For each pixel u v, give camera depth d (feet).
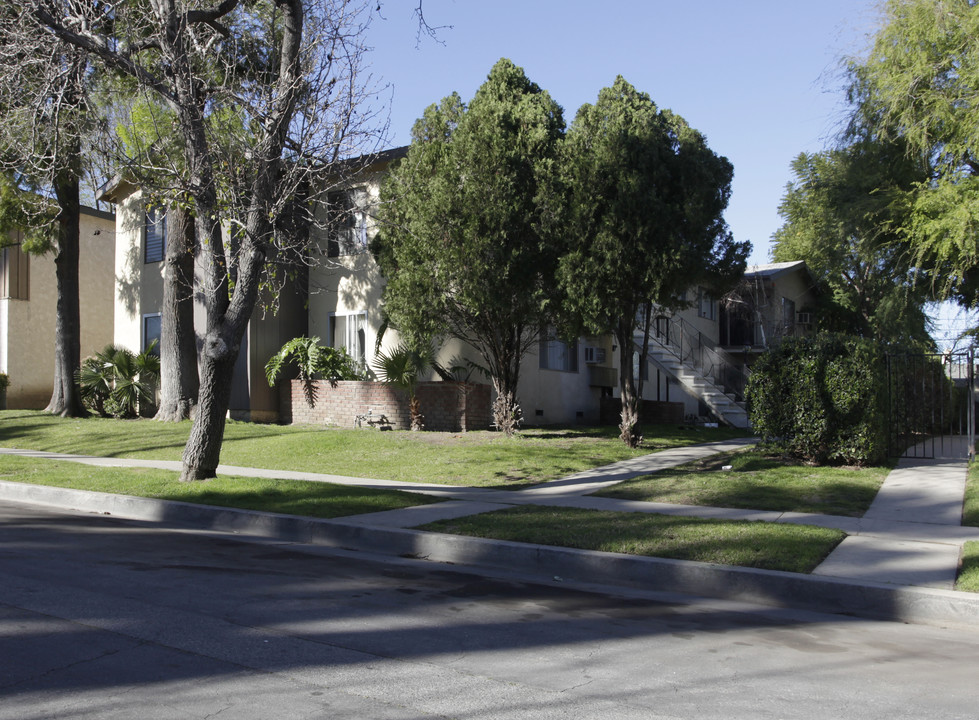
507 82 57.11
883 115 58.65
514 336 60.80
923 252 56.59
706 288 59.11
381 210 59.11
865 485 40.50
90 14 42.50
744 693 16.57
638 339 85.35
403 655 18.39
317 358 68.69
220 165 44.68
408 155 59.06
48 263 95.40
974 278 62.75
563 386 79.05
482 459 51.62
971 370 48.37
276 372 69.36
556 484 44.75
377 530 32.76
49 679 16.19
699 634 21.11
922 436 59.11
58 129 45.93
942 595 23.34
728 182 55.52
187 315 72.02
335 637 19.62
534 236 54.44
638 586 27.25
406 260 55.67
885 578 25.34
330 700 15.43
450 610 22.70
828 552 28.63
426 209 53.42
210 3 47.42
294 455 53.47
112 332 102.01
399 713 14.90
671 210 52.01
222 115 47.37
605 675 17.46
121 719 14.24
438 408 63.67
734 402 78.02
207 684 16.10
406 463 50.83
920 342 73.82
